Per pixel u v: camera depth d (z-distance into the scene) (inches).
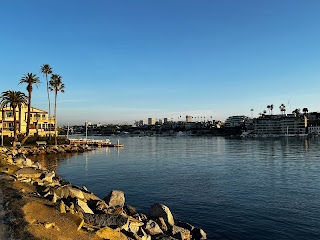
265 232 900.0
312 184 1631.4
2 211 559.2
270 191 1448.1
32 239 422.6
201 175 1978.3
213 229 930.1
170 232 836.6
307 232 895.7
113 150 4323.3
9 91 3152.1
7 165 1317.7
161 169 2294.5
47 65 4082.2
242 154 3651.6
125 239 581.6
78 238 489.7
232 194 1387.8
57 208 620.4
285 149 4475.9
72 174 2034.9
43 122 4254.4
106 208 869.8
